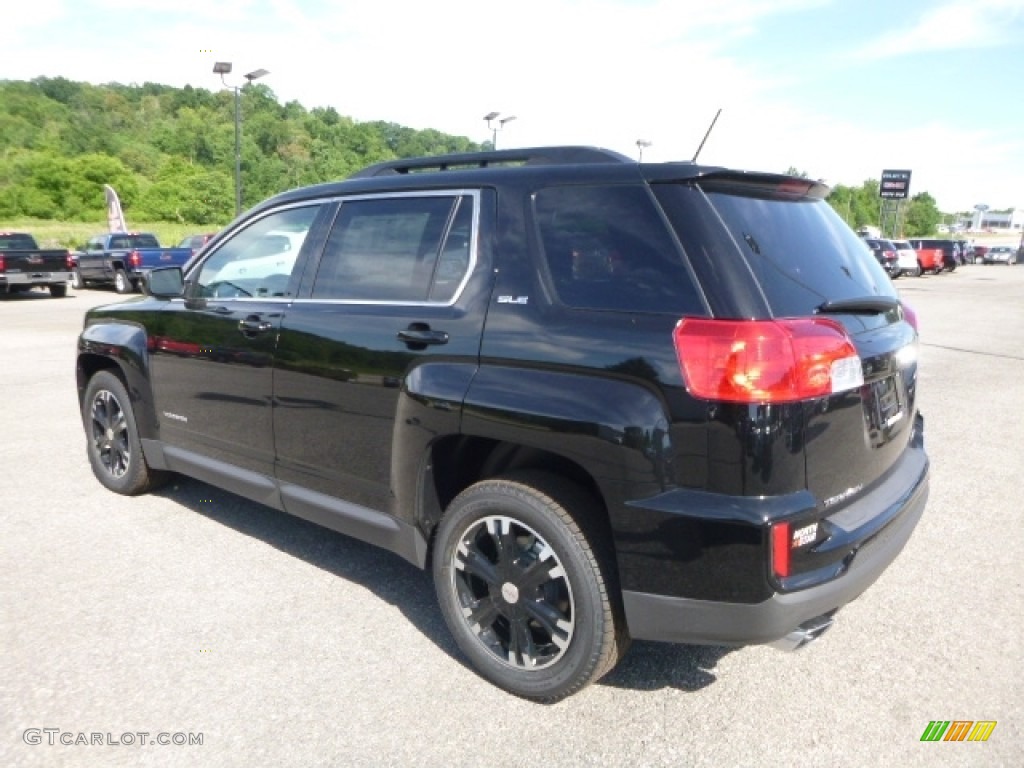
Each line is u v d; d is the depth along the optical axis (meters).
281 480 3.85
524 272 2.88
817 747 2.64
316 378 3.52
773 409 2.35
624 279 2.64
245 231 4.17
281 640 3.31
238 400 4.00
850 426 2.62
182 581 3.85
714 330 2.39
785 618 2.43
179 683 2.98
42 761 2.55
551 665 2.82
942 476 5.58
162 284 4.37
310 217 3.80
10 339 12.67
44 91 161.88
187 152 132.75
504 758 2.59
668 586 2.50
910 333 3.24
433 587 3.83
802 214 2.97
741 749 2.63
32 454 6.02
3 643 3.25
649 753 2.61
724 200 2.65
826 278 2.80
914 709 2.84
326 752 2.61
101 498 5.04
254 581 3.87
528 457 2.98
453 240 3.16
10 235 22.20
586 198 2.81
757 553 2.36
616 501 2.54
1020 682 3.01
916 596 3.72
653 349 2.48
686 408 2.41
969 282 34.34
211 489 5.25
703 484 2.41
